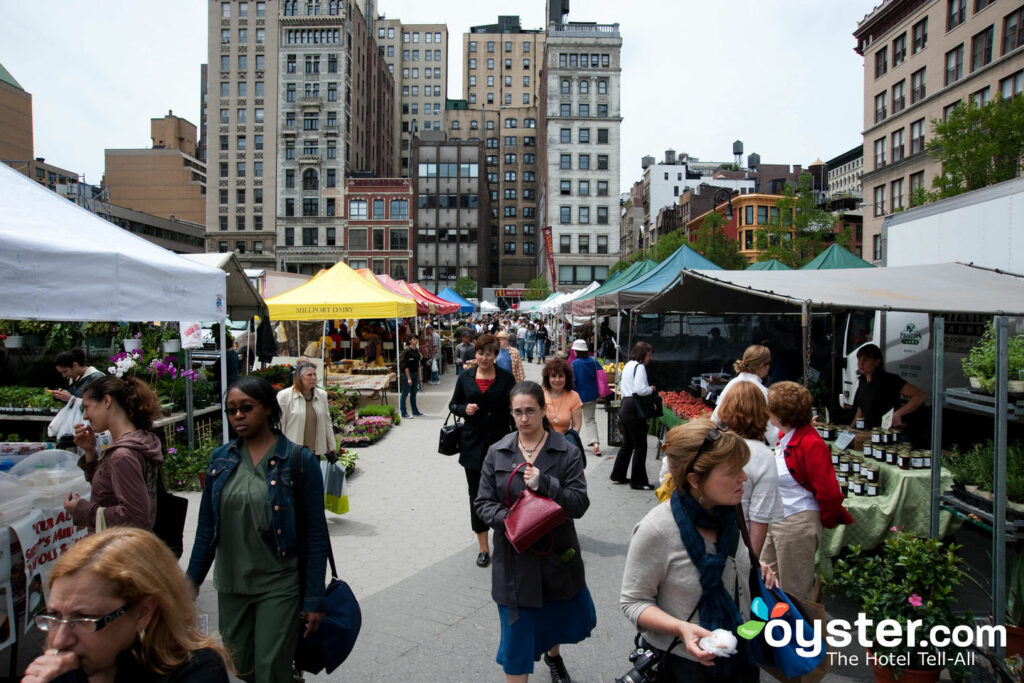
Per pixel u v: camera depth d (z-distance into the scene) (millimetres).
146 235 78938
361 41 78750
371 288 14445
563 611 3086
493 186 106000
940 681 3311
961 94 32250
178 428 8320
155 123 98375
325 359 16797
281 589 2629
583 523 6160
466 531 6000
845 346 9531
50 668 1377
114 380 3250
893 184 38062
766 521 2967
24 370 9789
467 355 16234
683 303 9750
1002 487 3430
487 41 115875
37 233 4703
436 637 3928
